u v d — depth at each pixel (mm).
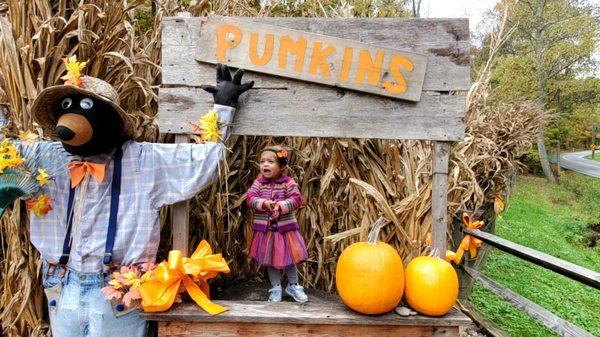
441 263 1688
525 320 3639
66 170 1625
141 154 1653
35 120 1571
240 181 2326
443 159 1821
